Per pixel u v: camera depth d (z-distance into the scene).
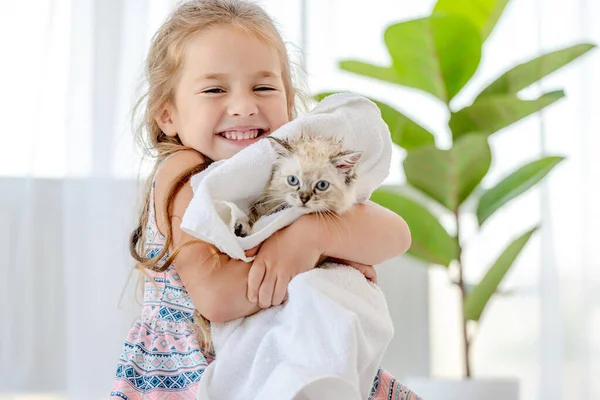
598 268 2.66
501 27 2.68
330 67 2.54
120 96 2.38
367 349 0.97
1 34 2.37
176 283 1.10
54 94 2.39
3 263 2.36
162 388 1.05
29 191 2.36
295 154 1.04
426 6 2.64
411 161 2.17
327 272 1.02
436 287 2.71
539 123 2.65
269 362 0.97
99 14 2.38
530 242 2.66
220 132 1.14
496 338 2.71
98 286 2.34
